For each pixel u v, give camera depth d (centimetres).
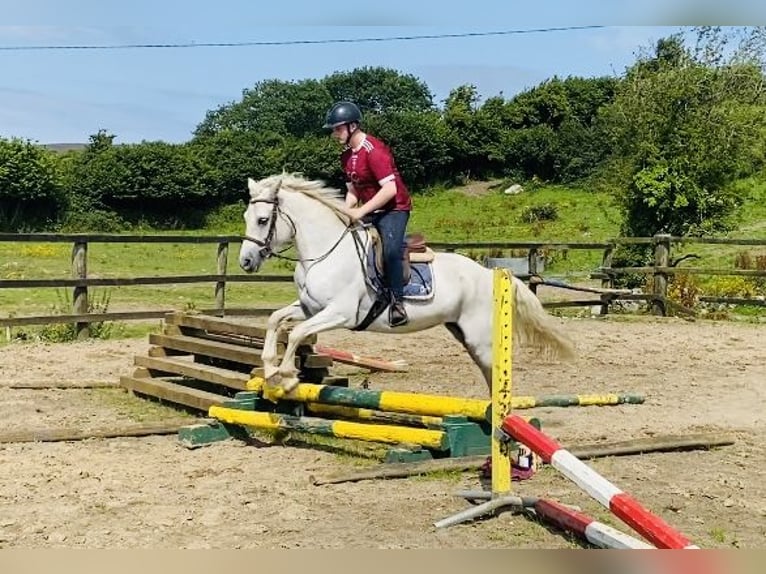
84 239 1228
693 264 2086
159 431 703
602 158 4641
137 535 470
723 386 936
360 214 627
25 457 624
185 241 1321
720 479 596
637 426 753
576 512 489
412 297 645
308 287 647
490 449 622
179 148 4684
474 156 5025
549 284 1540
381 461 629
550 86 5394
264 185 661
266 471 601
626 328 1393
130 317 1255
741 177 2952
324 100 8544
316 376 752
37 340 1209
